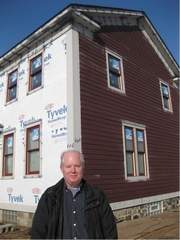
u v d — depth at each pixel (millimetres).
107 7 12875
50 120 11023
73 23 11156
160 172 14398
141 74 14898
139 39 15617
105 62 12406
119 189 11383
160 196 13859
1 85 14570
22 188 11766
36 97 11953
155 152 14383
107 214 3193
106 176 10859
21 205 11641
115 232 3178
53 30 11727
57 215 3086
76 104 10297
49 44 11859
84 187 3266
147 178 13281
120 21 14359
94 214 3123
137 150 13086
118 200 11227
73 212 3115
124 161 11961
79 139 10078
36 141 11555
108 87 12141
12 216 12055
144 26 16156
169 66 17922
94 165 10438
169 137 15992
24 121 12367
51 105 11109
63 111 10523
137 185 12484
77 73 10703
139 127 13516
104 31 12914
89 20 11539
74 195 3197
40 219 3051
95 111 11078
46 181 10672
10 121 13281
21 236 9398
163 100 16484
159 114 15555
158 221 11156
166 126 15969
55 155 10492
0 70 14859
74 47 10875
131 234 8969
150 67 15906
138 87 14328
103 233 3145
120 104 12594
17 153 12438
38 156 11359
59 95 10859
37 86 12188
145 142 13758
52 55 11617
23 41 12570
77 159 3211
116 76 13070
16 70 13656
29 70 12719
